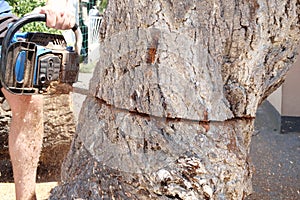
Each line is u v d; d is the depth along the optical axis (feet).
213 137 6.01
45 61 8.05
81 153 6.64
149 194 5.95
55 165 12.37
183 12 6.02
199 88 5.99
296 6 6.55
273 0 6.32
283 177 13.98
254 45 6.31
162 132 5.93
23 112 9.01
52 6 8.13
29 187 9.27
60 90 8.35
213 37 6.14
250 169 6.79
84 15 23.17
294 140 18.98
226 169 6.02
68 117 11.93
